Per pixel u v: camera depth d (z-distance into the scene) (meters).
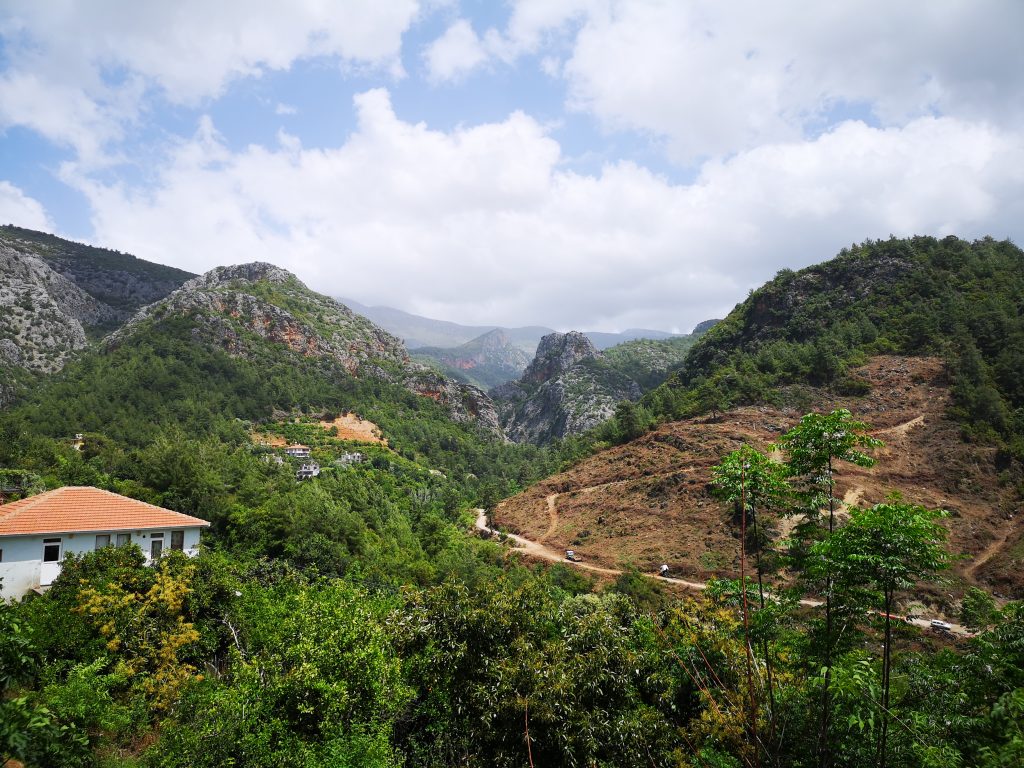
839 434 11.01
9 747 7.12
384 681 13.55
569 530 69.62
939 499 54.56
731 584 12.17
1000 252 103.31
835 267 110.69
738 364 100.31
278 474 62.03
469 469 130.62
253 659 15.29
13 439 72.94
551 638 13.84
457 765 12.90
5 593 24.55
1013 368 67.56
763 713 11.32
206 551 30.64
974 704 9.89
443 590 14.57
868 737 10.20
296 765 12.07
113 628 17.95
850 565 9.19
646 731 11.84
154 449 56.59
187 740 12.73
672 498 66.38
